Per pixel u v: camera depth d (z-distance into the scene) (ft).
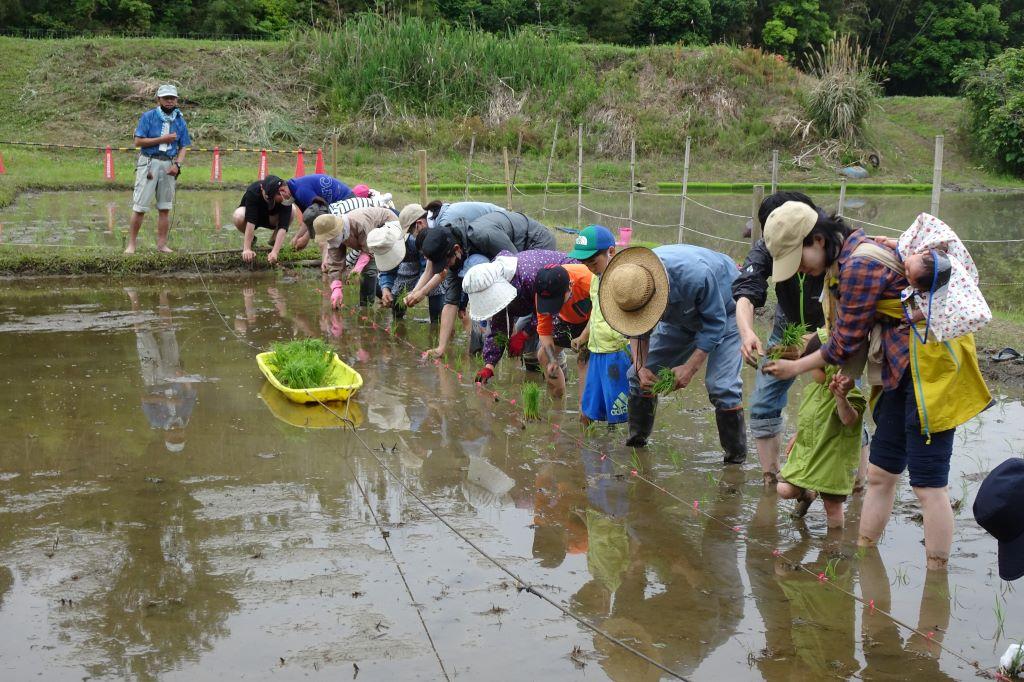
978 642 13.51
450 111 102.83
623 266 19.24
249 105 96.78
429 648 13.01
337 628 13.48
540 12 137.39
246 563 15.43
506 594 14.66
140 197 40.78
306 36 107.34
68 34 113.70
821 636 13.65
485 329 29.32
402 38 104.27
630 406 21.70
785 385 19.16
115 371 26.61
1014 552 12.64
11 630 13.33
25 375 26.02
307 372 24.67
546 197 81.41
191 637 13.20
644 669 12.64
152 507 17.60
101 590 14.49
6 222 49.49
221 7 116.98
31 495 18.03
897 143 111.86
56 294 36.88
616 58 115.14
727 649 13.25
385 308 35.91
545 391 26.18
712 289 19.20
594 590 14.93
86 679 12.16
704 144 106.22
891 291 14.94
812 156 104.27
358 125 97.04
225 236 47.32
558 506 18.34
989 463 20.75
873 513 16.30
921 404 14.76
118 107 92.89
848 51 110.63
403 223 32.07
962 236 58.65
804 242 15.80
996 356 28.17
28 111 90.48
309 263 43.32
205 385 25.55
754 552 16.49
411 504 18.15
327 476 19.43
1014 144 103.60
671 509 18.35
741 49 122.11
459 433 22.48
